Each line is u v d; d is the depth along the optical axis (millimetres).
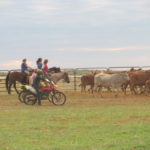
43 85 22922
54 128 13992
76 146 10727
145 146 10539
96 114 17734
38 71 22922
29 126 14461
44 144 11133
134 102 24031
